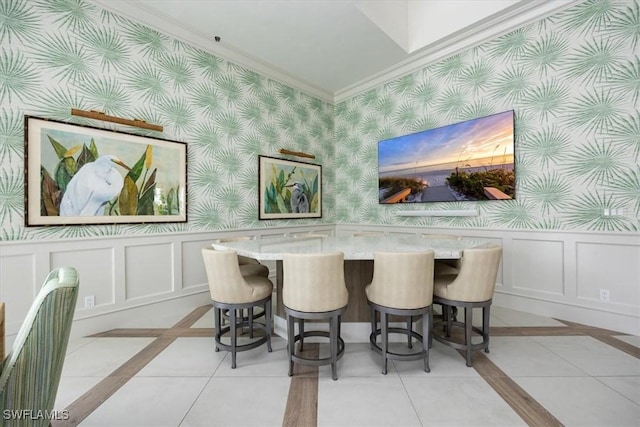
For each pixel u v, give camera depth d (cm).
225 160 361
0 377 94
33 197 227
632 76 241
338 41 342
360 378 185
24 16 224
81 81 251
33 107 228
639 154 239
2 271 214
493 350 221
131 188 280
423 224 393
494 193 321
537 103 291
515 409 153
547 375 186
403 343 238
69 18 245
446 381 181
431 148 377
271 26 312
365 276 242
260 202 400
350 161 491
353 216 488
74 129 246
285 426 142
